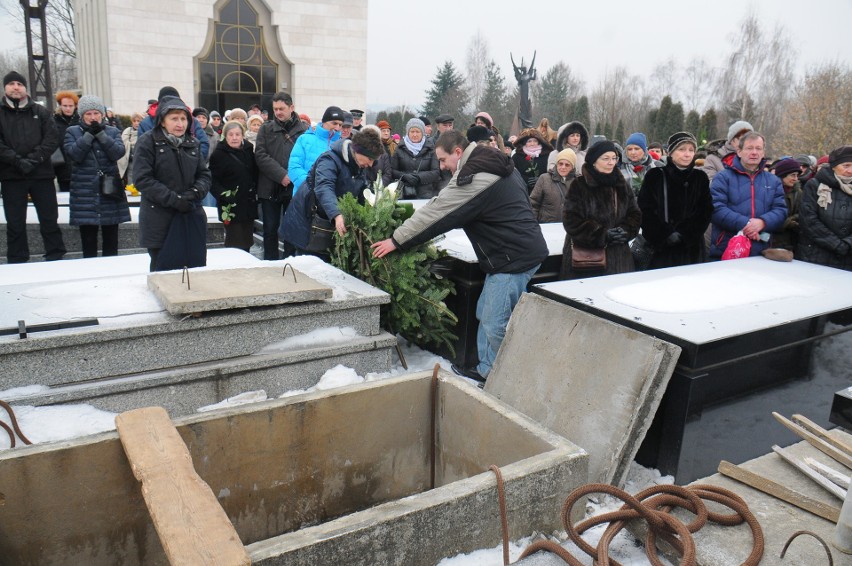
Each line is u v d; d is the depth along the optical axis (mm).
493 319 3953
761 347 3086
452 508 1944
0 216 7086
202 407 3283
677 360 2875
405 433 2830
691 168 4836
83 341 2984
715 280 4008
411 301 4211
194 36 20547
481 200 3748
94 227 6457
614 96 46094
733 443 3117
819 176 5250
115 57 19750
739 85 40219
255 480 2486
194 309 3205
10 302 3400
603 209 4367
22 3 20594
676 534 2039
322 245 4723
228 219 6555
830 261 5227
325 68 22422
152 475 1849
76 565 2139
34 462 2004
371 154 4711
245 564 1524
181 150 4590
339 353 3643
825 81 23484
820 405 3514
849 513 1945
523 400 3289
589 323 3186
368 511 1848
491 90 46688
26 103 6102
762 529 2107
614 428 2834
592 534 2344
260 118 9398
